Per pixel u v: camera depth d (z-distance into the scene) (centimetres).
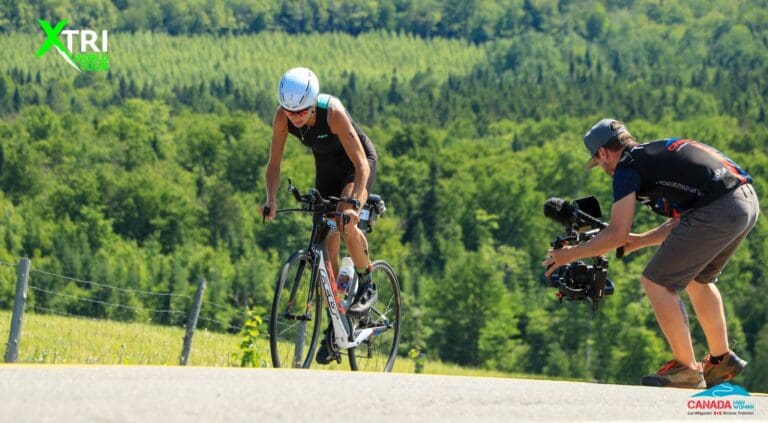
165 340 3488
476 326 17225
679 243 1219
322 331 1484
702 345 13600
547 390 948
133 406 703
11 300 18525
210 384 830
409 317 17362
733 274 17862
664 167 1218
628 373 15712
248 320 2530
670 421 798
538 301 18862
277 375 923
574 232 1307
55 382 784
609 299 16200
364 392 848
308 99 1371
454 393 880
